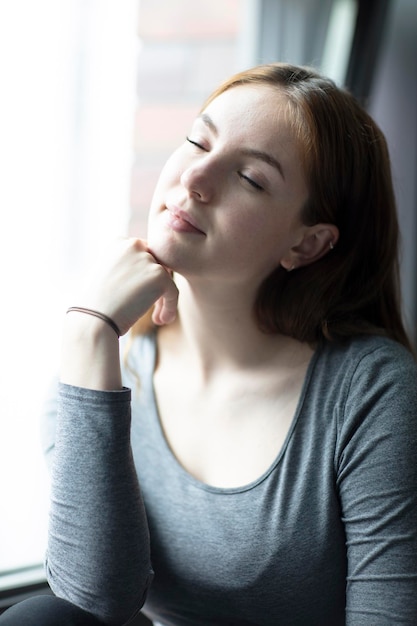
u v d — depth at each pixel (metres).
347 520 0.94
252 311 1.04
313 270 1.07
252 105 0.95
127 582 0.88
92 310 0.93
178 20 1.67
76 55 1.53
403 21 1.93
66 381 0.92
